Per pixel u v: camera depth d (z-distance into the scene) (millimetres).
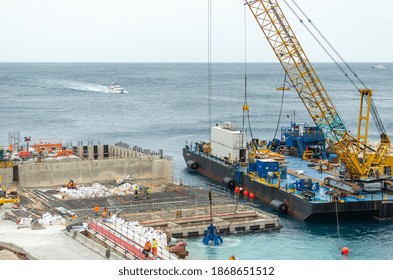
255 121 192375
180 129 169500
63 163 91812
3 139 145500
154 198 81250
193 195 83812
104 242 56531
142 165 96938
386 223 77562
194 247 64750
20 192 85312
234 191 94688
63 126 172625
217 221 71875
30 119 187625
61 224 63438
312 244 67438
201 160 112188
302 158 109000
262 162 91625
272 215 74938
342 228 74750
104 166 94750
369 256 63469
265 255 62812
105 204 76375
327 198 79625
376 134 165250
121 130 166375
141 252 53375
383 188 84625
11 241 56406
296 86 94250
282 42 92500
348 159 88812
